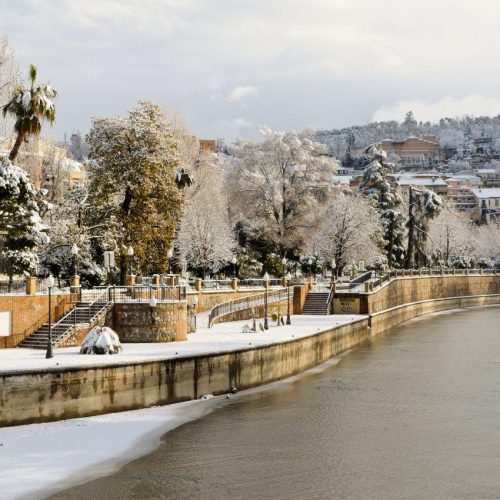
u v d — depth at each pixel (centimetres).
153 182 5844
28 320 4134
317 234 8925
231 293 6316
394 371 4875
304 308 7038
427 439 3125
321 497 2417
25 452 2806
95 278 5784
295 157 8456
